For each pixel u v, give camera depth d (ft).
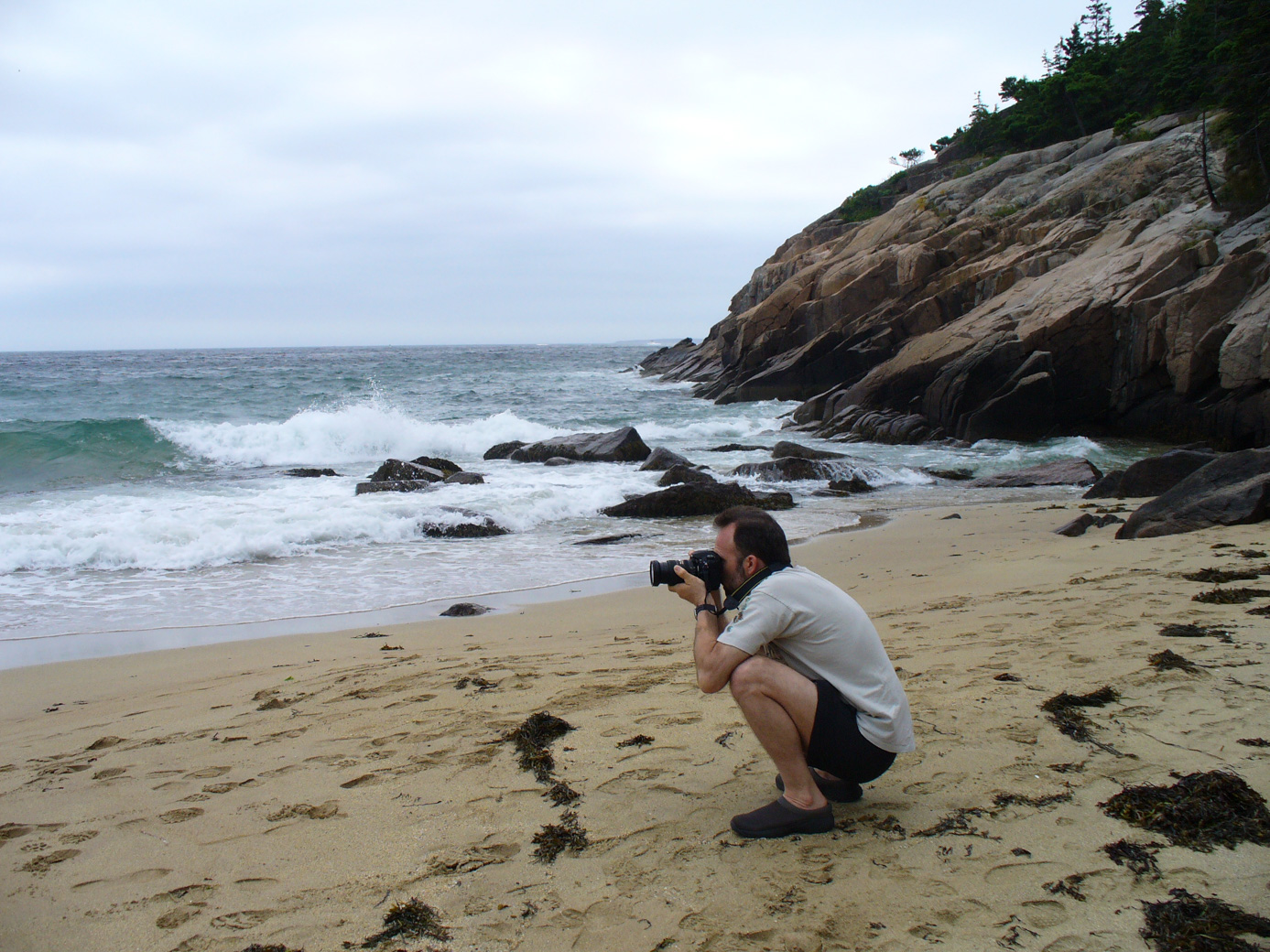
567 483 49.73
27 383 133.90
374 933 7.60
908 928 7.19
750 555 9.18
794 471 53.36
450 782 10.93
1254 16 74.43
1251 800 8.59
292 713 14.64
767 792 10.07
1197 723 10.82
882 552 31.24
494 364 271.90
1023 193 111.34
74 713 16.25
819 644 8.82
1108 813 8.81
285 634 22.91
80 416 85.81
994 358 74.79
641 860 8.64
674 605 24.89
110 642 22.54
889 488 52.24
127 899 8.40
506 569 31.42
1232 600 17.13
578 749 11.76
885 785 9.95
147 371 198.18
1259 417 62.03
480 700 14.57
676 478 49.83
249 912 8.05
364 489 45.78
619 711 13.38
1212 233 74.18
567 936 7.39
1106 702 11.83
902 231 122.21
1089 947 6.76
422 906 7.97
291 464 63.16
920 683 13.57
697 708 13.34
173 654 21.02
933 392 78.38
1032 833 8.58
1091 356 74.59
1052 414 73.15
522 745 12.00
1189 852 7.96
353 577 30.27
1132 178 95.45
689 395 135.23
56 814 10.67
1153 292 72.18
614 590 27.89
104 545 32.48
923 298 102.53
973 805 9.29
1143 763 9.87
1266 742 10.07
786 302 124.98
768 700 8.79
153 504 41.01
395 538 37.14
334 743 12.78
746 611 8.91
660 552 34.53
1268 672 12.37
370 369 223.10
